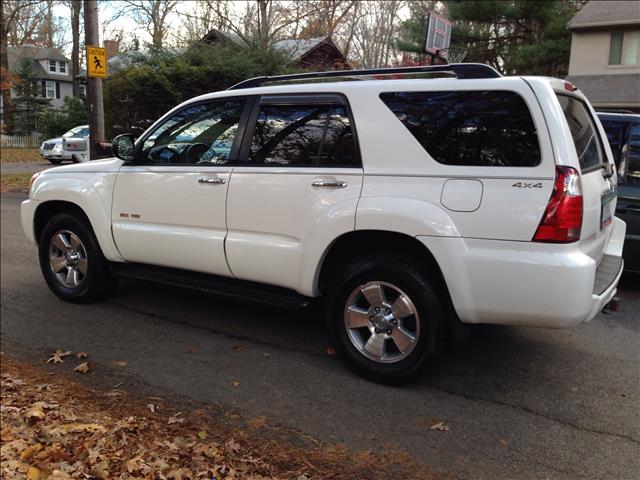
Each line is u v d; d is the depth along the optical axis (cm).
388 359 385
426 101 363
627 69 2095
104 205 505
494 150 340
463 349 451
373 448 314
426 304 364
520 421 344
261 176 416
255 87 441
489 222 336
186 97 1633
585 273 325
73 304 555
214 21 1998
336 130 391
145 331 488
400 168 364
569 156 326
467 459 305
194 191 449
